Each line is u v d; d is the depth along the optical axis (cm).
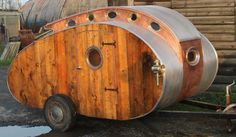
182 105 706
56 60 634
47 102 635
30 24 2483
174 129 621
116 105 583
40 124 679
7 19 2392
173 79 549
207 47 652
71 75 621
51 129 644
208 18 854
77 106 620
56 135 615
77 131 628
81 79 611
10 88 695
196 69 605
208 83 661
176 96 579
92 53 598
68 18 655
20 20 2523
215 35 853
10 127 669
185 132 607
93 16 632
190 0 861
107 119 654
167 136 592
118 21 605
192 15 864
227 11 839
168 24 584
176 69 554
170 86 546
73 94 623
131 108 571
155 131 615
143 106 560
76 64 614
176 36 572
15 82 687
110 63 579
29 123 687
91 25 590
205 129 617
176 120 666
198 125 637
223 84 849
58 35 626
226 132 599
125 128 634
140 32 563
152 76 547
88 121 670
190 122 654
